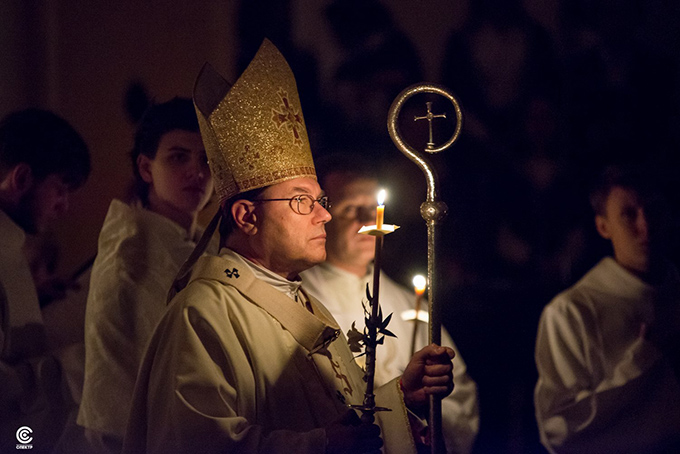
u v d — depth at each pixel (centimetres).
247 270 679
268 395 644
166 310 660
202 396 600
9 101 1116
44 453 866
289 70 715
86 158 951
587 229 1255
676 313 1159
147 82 1182
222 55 1240
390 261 1179
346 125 1258
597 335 1141
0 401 847
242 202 680
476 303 1234
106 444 845
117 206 925
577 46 1391
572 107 1359
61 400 892
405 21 1334
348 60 1287
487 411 1172
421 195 1216
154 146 924
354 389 700
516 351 1207
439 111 1309
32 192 915
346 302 945
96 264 906
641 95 1370
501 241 1276
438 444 638
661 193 1221
